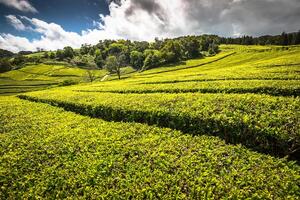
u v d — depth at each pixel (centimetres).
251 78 3266
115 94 3019
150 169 1291
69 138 1775
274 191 1042
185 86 3094
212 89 2734
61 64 18325
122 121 2117
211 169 1228
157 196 1085
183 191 1099
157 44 19738
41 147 1667
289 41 16288
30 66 17775
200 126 1716
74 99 2928
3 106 3052
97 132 1867
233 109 1806
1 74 15825
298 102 1820
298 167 1236
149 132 1797
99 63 17988
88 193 1149
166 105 2106
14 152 1634
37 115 2514
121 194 1123
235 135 1567
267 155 1346
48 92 4062
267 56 9244
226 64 9406
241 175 1158
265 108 1750
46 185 1250
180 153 1430
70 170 1354
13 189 1277
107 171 1305
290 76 3020
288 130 1424
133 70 14412
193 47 14875
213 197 1020
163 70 10850
